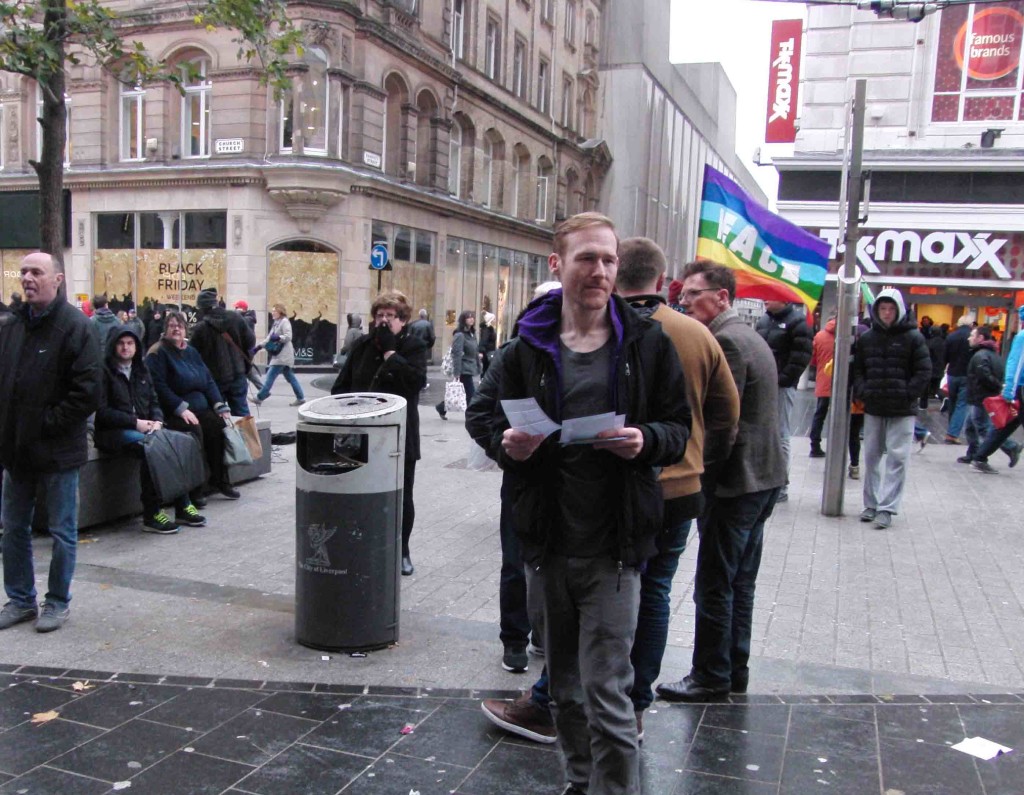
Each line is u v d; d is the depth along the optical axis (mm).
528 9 33719
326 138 22859
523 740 3594
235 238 23078
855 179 7832
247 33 9125
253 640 4590
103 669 4188
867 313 14383
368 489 4375
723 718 3832
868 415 7664
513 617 4215
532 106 34531
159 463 6633
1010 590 5879
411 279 26766
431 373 25266
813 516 7938
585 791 2998
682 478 3330
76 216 25125
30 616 4801
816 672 4387
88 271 25047
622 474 2693
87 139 24750
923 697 4102
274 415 14125
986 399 10312
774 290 7477
